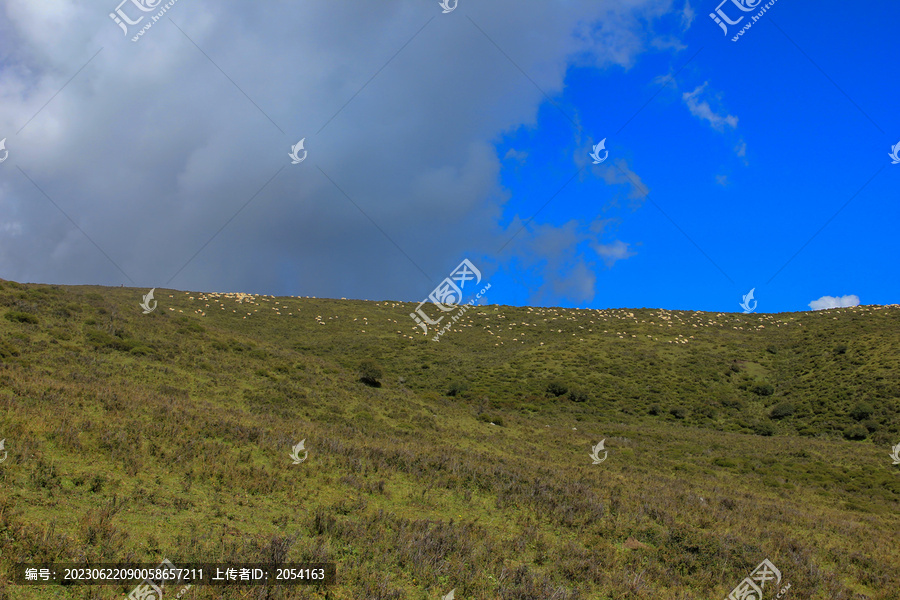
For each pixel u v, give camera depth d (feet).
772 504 77.46
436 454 73.10
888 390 166.40
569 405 183.93
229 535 34.24
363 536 37.04
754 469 112.16
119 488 38.37
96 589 24.73
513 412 172.24
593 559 39.68
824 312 321.93
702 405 188.75
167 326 139.13
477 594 31.53
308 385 122.72
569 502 55.16
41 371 78.64
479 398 179.32
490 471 64.34
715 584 39.42
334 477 52.54
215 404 88.12
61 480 37.35
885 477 106.63
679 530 48.16
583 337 271.90
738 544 46.91
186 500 38.83
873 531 66.13
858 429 150.92
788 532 58.44
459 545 37.70
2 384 62.69
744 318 331.57
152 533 32.48
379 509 44.75
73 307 126.11
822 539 57.98
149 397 74.33
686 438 145.48
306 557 31.35
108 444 46.19
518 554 39.73
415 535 37.78
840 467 116.57
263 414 87.15
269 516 39.19
